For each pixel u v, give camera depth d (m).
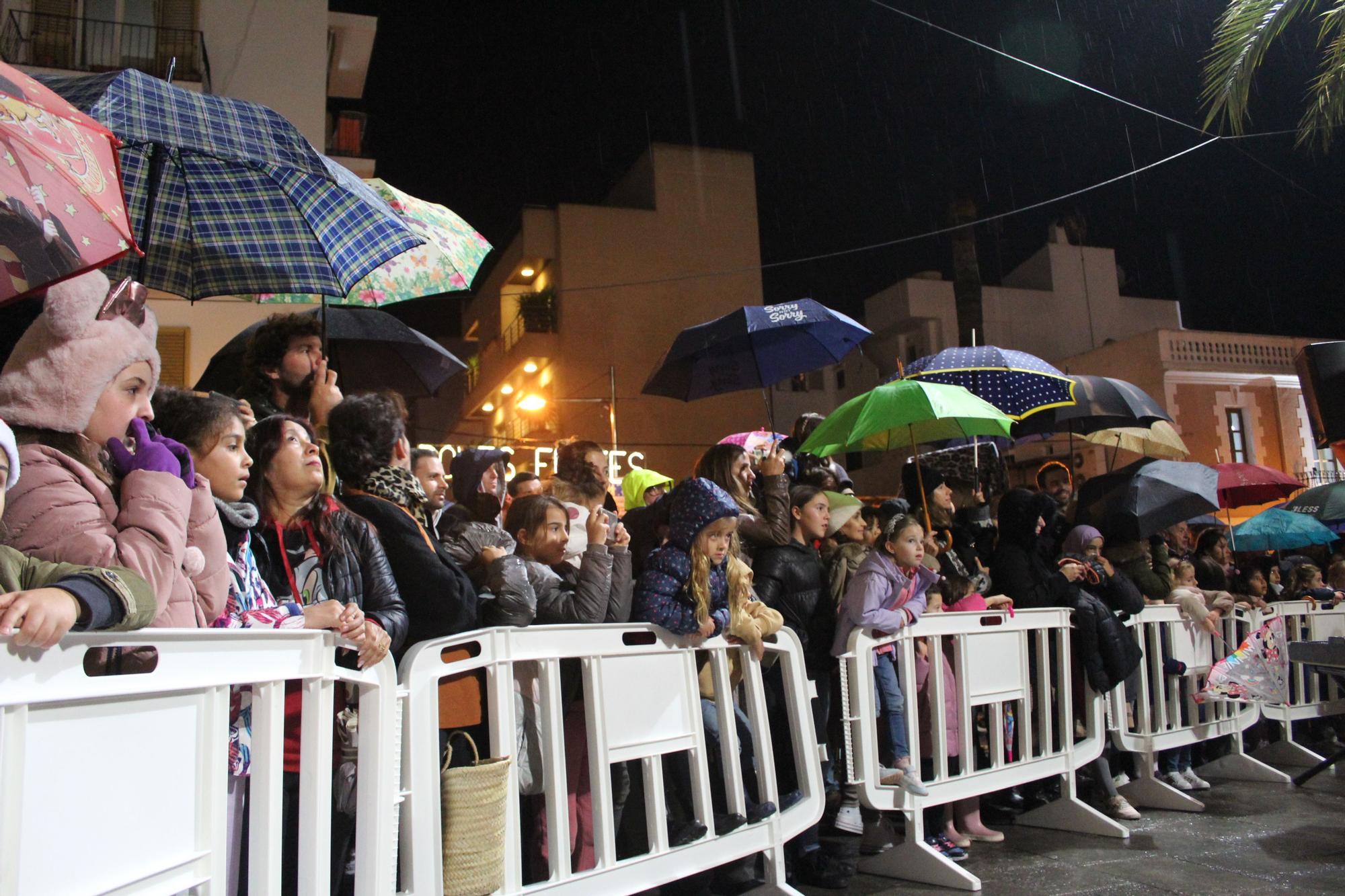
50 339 2.25
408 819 2.88
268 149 2.99
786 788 4.71
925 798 4.75
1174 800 6.22
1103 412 7.57
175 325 12.31
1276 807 6.29
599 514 3.76
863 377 30.97
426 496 3.39
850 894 4.45
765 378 6.93
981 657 5.21
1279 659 6.74
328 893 2.49
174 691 2.06
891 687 4.82
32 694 1.69
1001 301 28.94
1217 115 9.40
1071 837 5.52
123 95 2.80
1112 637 5.81
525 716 3.50
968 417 5.55
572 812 3.71
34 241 2.11
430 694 2.99
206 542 2.37
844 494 5.54
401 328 5.83
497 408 34.81
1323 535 9.63
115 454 2.27
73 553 2.01
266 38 13.70
